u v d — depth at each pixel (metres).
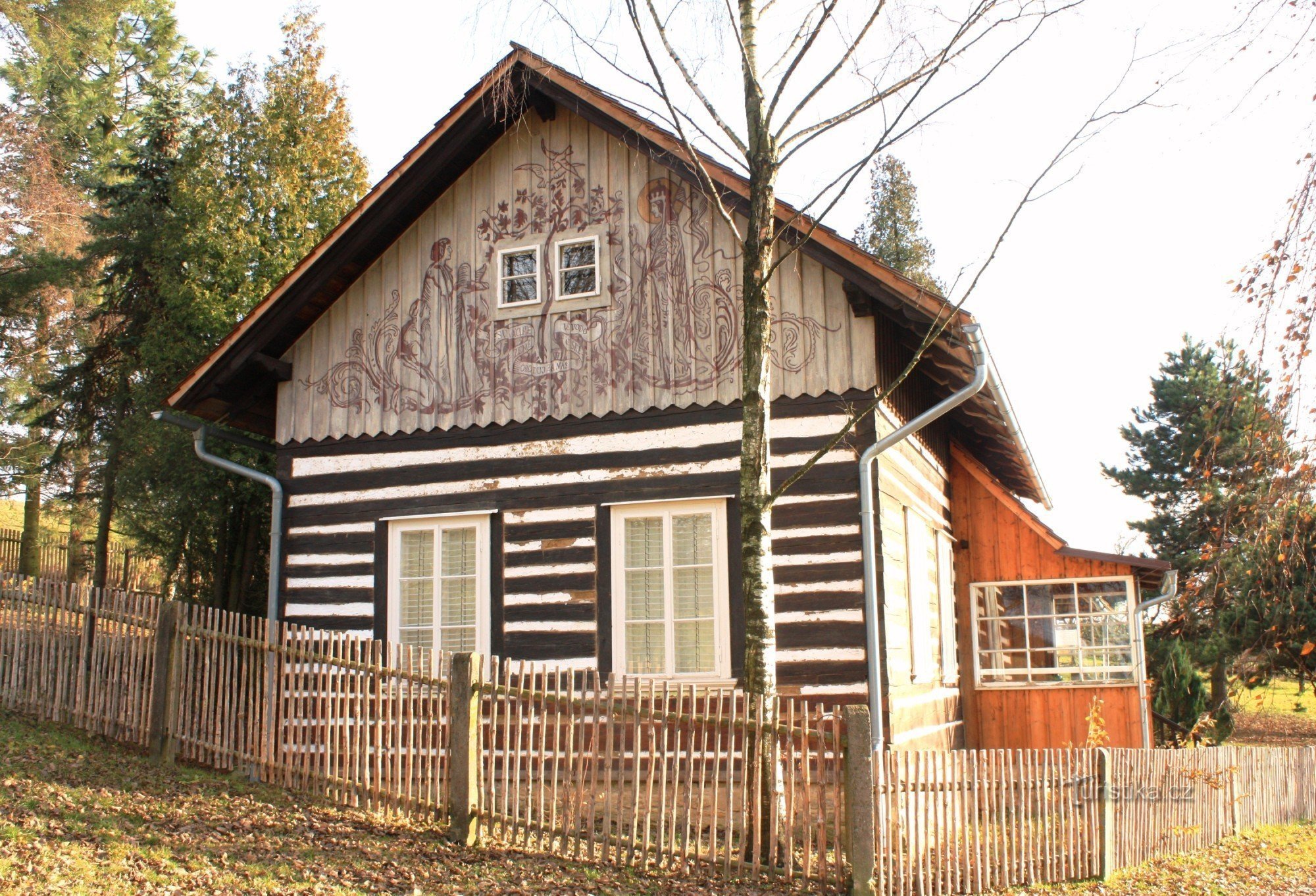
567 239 12.95
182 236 20.52
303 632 10.53
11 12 29.36
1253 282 6.88
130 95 36.66
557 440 12.60
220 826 9.12
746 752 8.85
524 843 9.26
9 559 30.38
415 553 13.10
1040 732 15.79
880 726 10.61
